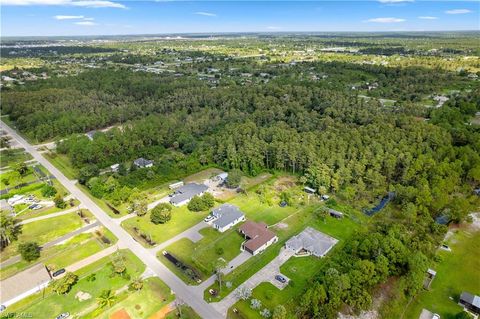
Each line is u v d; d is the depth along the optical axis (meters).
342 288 68.69
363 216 102.56
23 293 72.81
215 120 177.75
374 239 81.56
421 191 99.50
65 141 157.88
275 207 109.00
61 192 121.50
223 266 80.56
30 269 79.31
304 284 75.50
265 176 131.62
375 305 70.31
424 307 70.00
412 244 82.06
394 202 109.75
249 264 82.31
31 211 108.62
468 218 98.50
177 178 131.12
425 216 94.94
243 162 134.38
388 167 115.88
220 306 69.62
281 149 129.88
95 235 95.19
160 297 72.25
